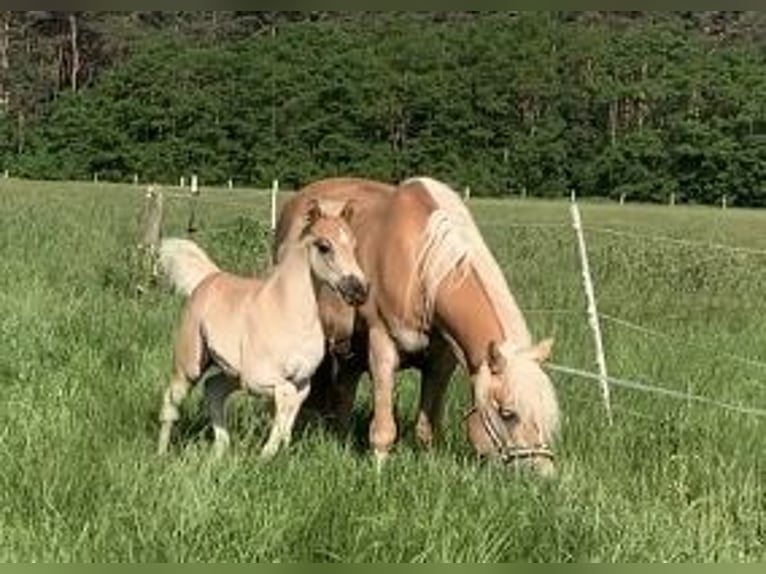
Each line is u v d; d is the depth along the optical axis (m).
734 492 8.12
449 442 9.02
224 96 76.69
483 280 8.51
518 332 8.45
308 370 8.58
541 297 13.71
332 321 9.16
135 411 9.24
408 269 8.70
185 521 7.22
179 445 8.84
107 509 7.34
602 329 11.89
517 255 17.98
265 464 8.00
